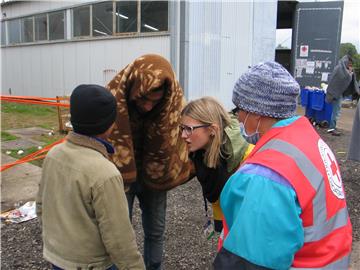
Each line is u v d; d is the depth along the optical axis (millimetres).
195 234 3967
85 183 1745
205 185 2225
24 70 16609
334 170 1408
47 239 1903
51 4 14672
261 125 1438
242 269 1222
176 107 2367
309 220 1268
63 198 1810
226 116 2145
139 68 2238
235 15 11859
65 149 1847
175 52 10469
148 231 2840
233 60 12047
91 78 13406
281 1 14672
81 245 1799
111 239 1782
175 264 3416
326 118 10031
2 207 4469
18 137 8227
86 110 1780
